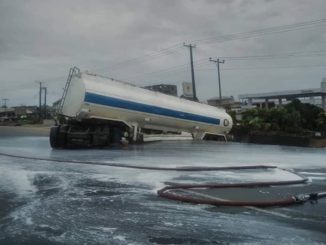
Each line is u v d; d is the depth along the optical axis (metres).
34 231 7.48
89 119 27.31
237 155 22.02
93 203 9.68
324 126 51.91
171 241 6.96
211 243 6.87
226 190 11.34
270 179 13.29
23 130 60.56
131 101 28.64
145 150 24.86
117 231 7.49
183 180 12.99
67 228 7.66
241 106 87.12
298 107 53.69
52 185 12.02
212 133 34.38
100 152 23.00
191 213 8.76
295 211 8.98
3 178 13.23
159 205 9.48
